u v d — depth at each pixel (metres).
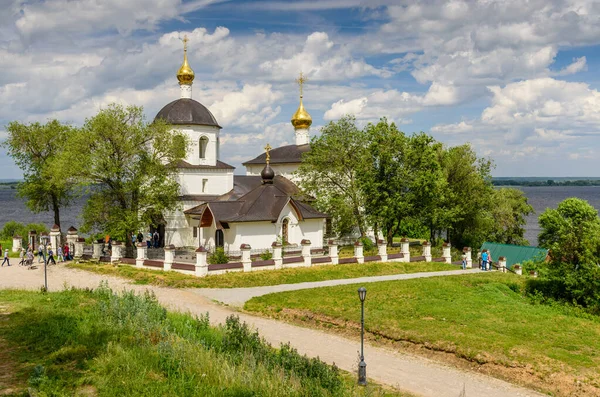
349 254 54.31
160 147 50.34
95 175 47.75
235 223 47.97
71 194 60.50
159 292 35.72
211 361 17.34
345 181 58.97
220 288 37.50
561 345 25.12
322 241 55.31
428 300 33.50
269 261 43.03
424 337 26.08
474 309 31.45
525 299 37.53
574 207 46.62
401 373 22.72
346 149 58.53
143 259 43.84
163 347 18.02
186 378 16.20
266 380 16.52
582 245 36.84
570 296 37.41
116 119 48.22
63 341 19.25
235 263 41.41
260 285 38.91
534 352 23.89
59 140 59.72
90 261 47.16
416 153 56.47
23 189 59.50
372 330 27.73
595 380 21.42
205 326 24.22
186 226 55.97
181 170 56.41
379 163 56.75
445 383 21.78
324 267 45.12
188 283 37.84
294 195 60.75
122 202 49.22
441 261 54.44
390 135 56.81
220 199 57.28
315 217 53.88
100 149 47.22
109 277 40.84
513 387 21.72
